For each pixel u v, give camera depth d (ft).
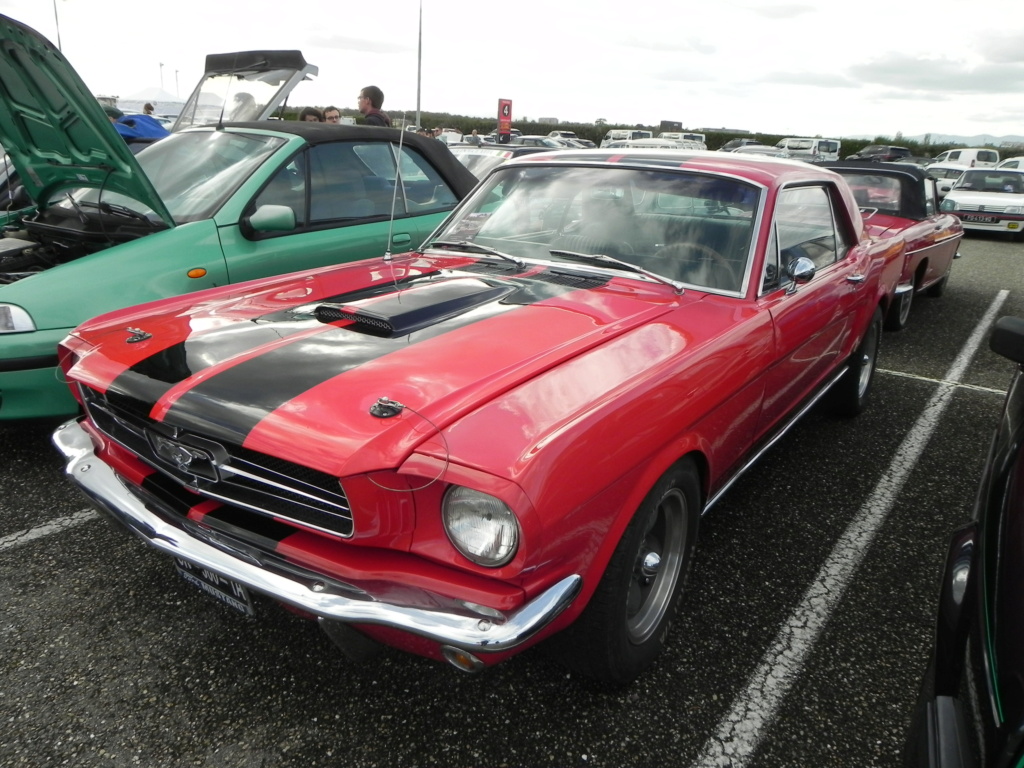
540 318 7.38
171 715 6.52
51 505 10.01
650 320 7.61
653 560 6.87
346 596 5.40
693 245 8.87
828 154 102.83
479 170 24.48
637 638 6.81
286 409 5.65
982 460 12.50
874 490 11.26
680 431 6.61
